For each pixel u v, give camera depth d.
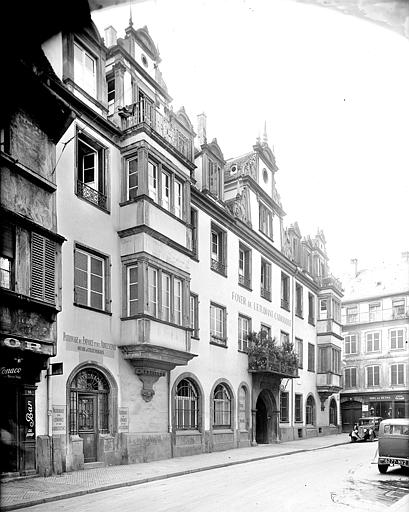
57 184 15.98
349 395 47.81
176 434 20.59
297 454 23.67
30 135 13.75
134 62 20.08
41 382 14.43
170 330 19.06
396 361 45.69
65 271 15.91
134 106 18.92
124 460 17.33
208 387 23.48
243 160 29.97
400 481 14.50
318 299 40.56
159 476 14.64
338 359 41.28
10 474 12.84
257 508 10.25
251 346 27.78
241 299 27.44
